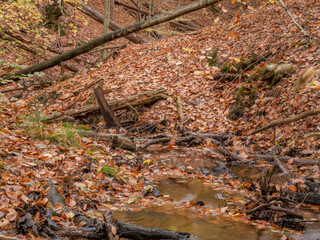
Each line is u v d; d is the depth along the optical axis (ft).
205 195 14.73
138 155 20.40
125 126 31.42
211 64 36.88
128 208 12.37
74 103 35.35
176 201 13.73
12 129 17.99
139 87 35.47
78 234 9.48
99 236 9.51
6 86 42.09
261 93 29.71
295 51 31.50
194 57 38.81
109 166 16.11
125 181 14.92
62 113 30.22
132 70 39.73
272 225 11.32
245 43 36.91
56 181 12.86
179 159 21.68
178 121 30.27
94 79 39.32
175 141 26.17
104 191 13.57
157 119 31.07
